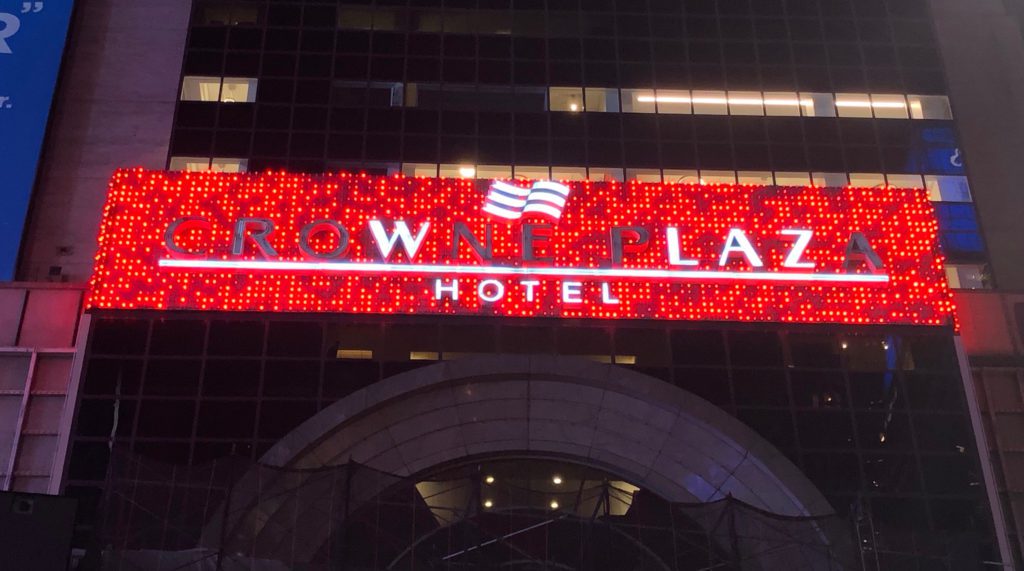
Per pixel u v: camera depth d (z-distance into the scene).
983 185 44.75
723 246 39.69
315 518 32.34
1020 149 45.81
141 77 45.44
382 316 38.25
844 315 38.88
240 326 37.94
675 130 45.09
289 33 46.69
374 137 43.94
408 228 39.53
